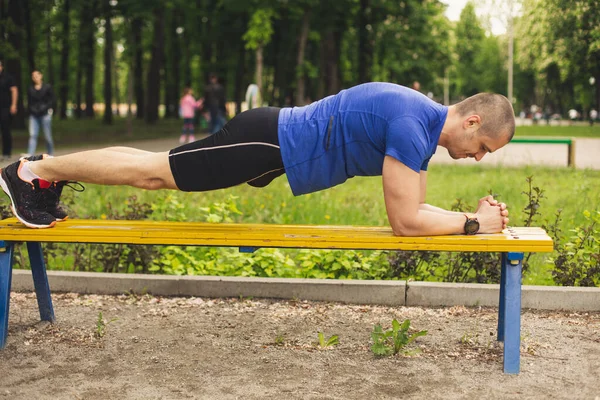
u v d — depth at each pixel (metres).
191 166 3.99
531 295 5.27
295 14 29.81
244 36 28.39
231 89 50.75
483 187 10.95
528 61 41.53
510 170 14.03
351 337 4.60
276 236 3.86
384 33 39.06
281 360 4.15
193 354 4.26
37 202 4.17
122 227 4.16
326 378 3.85
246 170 3.99
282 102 39.47
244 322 4.94
